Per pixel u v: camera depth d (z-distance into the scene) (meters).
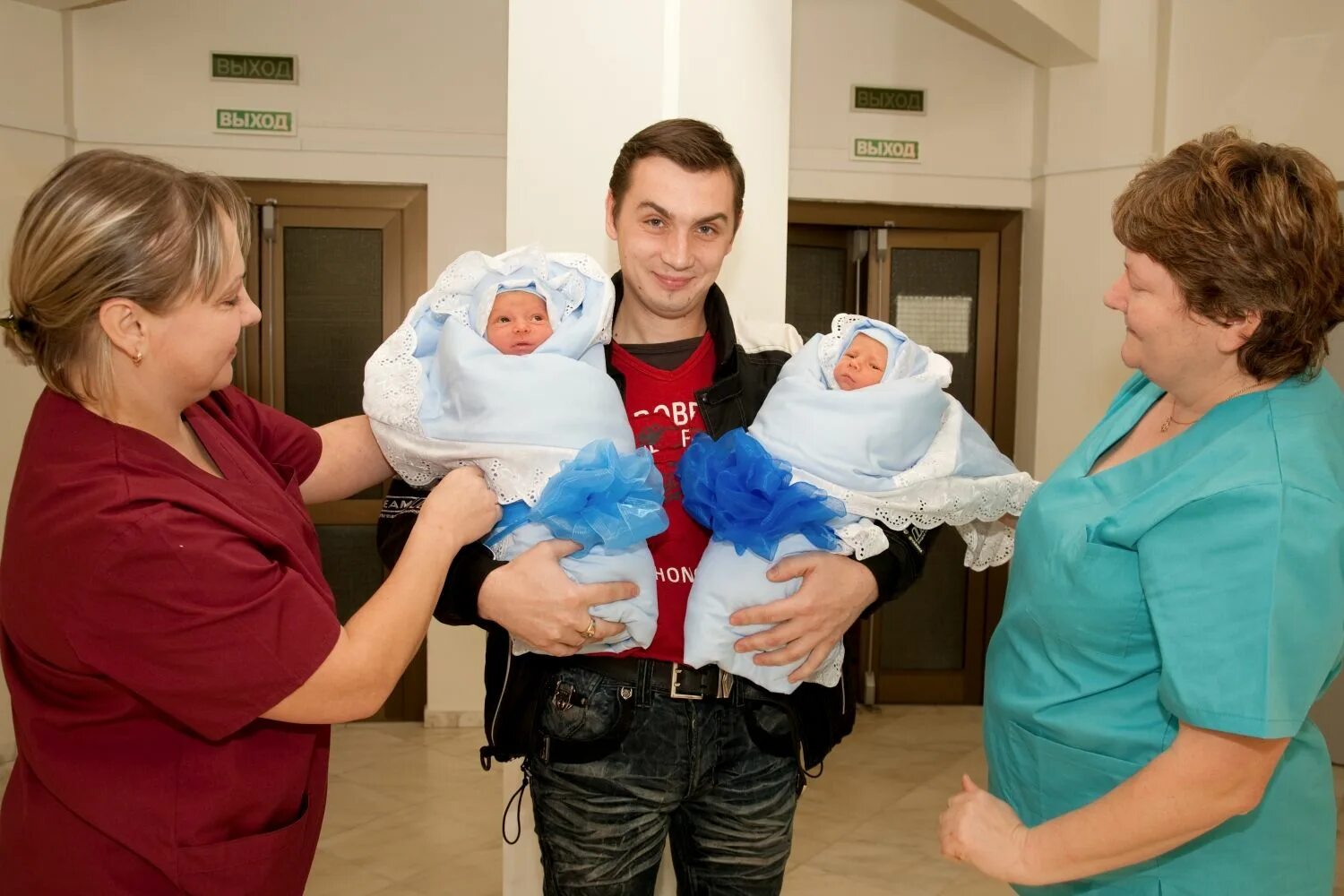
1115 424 1.49
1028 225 5.25
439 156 4.94
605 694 1.60
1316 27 4.38
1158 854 1.19
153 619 1.12
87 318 1.13
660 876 2.14
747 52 2.29
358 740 4.91
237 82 4.80
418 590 1.33
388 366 1.61
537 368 1.54
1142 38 4.70
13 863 1.25
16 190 4.41
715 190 1.60
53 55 4.52
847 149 5.13
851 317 1.76
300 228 5.00
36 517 1.14
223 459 1.33
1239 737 1.13
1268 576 1.12
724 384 1.71
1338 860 3.63
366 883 3.43
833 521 1.60
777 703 1.64
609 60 2.17
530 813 2.23
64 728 1.20
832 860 3.64
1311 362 1.22
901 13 5.09
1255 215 1.13
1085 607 1.31
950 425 1.72
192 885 1.22
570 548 1.50
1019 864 1.25
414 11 4.88
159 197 1.13
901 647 5.60
